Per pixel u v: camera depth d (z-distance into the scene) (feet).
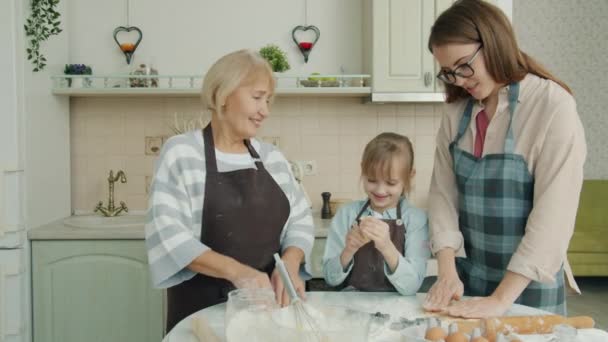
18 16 7.29
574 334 3.17
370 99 8.63
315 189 9.51
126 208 9.26
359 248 4.98
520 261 3.88
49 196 8.29
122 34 9.24
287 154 9.48
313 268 7.90
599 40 15.61
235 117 4.35
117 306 7.66
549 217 3.88
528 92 4.15
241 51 4.39
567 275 4.55
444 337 3.13
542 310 4.08
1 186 7.25
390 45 8.40
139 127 9.29
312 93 8.64
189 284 4.41
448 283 4.14
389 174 4.96
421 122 9.50
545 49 15.67
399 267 4.37
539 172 4.05
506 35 3.99
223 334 3.43
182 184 4.30
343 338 2.71
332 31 9.41
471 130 4.52
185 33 9.31
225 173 4.43
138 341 7.68
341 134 9.48
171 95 8.94
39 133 7.93
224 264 3.97
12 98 7.25
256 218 4.49
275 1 9.37
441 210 4.71
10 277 7.36
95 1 9.21
